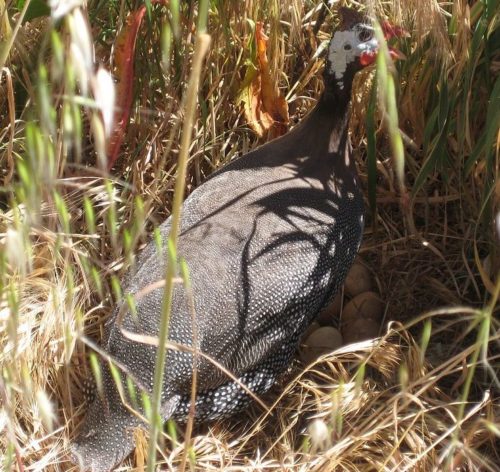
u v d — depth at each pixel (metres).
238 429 5.36
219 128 6.61
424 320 6.04
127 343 4.77
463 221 6.32
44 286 5.14
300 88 6.91
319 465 4.70
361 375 3.26
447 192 6.35
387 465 4.82
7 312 5.02
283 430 5.20
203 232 5.19
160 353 2.96
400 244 6.46
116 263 5.73
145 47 6.02
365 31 5.58
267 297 5.02
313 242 5.32
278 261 5.14
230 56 6.43
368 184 6.10
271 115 6.61
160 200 6.16
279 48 6.66
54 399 5.20
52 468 4.77
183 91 6.25
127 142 6.31
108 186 2.78
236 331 4.89
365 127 6.64
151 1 5.73
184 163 2.77
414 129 6.34
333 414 3.52
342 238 5.55
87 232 5.84
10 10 5.74
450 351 5.77
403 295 6.23
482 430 4.99
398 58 5.80
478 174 6.05
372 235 6.50
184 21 6.14
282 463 4.86
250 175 5.68
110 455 4.68
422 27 5.53
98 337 5.57
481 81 5.91
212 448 5.15
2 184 5.94
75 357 5.32
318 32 7.02
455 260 6.32
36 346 5.07
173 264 2.86
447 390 5.54
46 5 5.50
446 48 5.46
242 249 5.11
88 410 4.84
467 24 5.69
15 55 5.88
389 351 5.43
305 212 5.45
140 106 6.22
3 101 6.11
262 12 6.54
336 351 5.24
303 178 5.68
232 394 5.05
